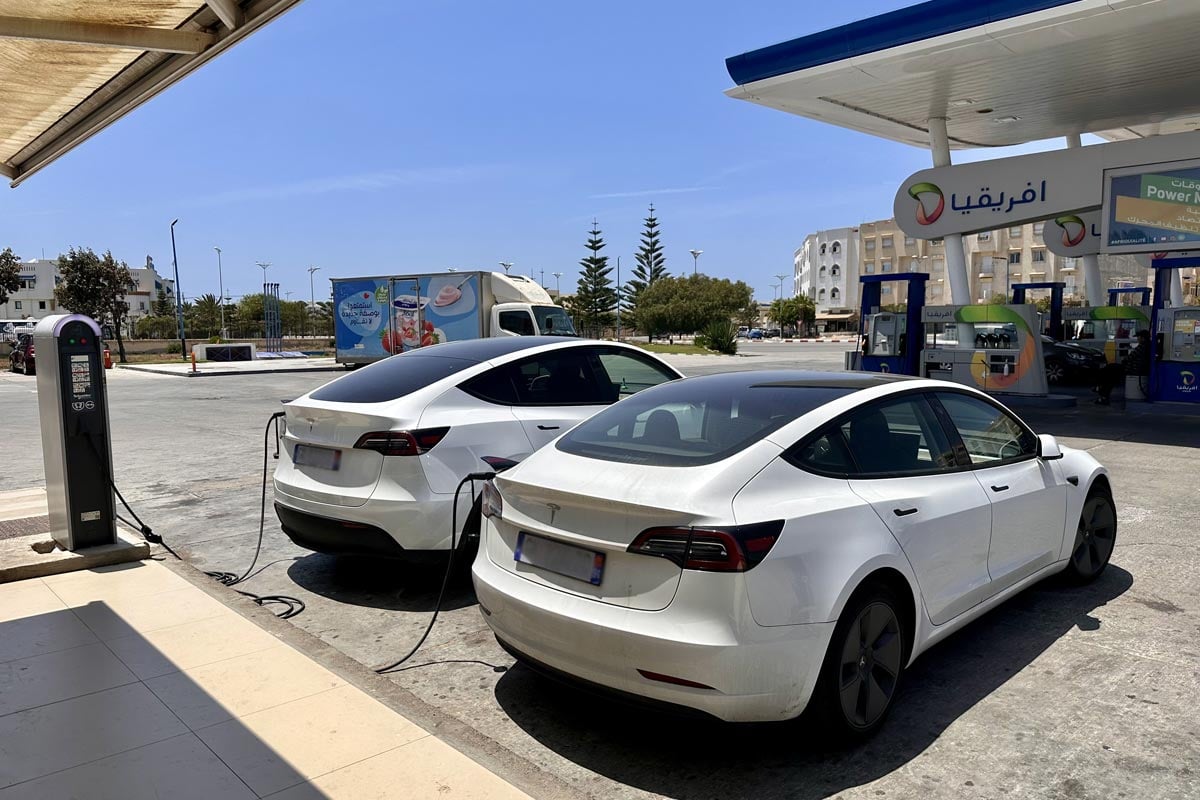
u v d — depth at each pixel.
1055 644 4.27
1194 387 15.36
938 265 95.75
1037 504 4.45
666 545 2.93
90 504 5.58
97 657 4.05
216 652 4.12
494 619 3.52
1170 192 14.09
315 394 5.46
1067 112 17.89
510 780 2.94
